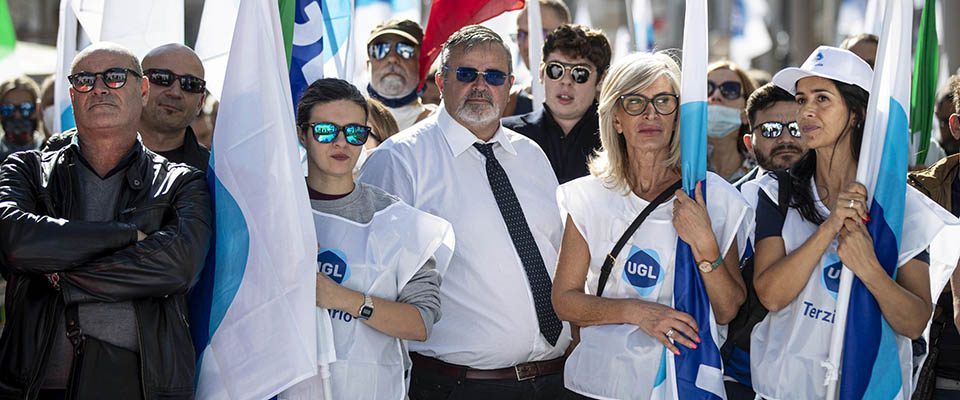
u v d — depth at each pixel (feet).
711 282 18.63
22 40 79.25
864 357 17.90
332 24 25.40
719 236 18.98
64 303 16.88
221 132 18.15
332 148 18.88
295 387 18.43
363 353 18.69
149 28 24.07
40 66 55.47
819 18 101.40
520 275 21.90
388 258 18.98
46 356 16.75
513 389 22.09
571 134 25.94
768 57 111.96
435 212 21.94
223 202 17.95
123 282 16.53
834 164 18.75
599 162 20.01
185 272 16.98
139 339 16.90
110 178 17.83
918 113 24.61
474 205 22.02
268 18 18.11
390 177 22.09
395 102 31.96
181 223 17.24
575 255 19.89
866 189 17.75
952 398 20.76
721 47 111.24
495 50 22.20
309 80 23.59
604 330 19.45
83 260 16.44
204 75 23.73
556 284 19.98
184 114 22.84
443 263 20.08
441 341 21.95
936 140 31.01
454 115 22.47
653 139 19.17
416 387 22.44
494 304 21.75
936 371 20.80
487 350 21.71
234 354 17.70
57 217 17.37
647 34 44.75
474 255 21.81
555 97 25.79
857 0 78.59
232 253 17.85
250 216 17.75
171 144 23.26
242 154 17.90
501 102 22.41
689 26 18.53
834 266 18.56
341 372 18.51
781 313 18.94
